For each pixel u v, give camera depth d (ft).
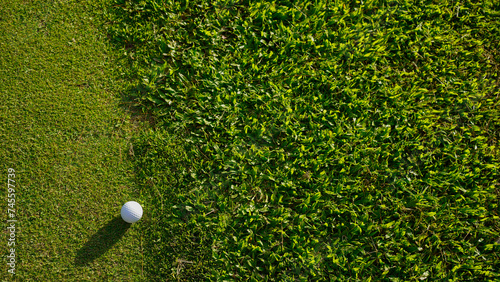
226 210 8.88
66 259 8.60
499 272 8.67
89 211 8.92
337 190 8.94
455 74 10.47
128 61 10.00
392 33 10.50
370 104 9.89
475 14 11.01
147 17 10.24
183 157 9.21
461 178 9.24
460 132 9.97
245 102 9.73
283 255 8.46
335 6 10.60
